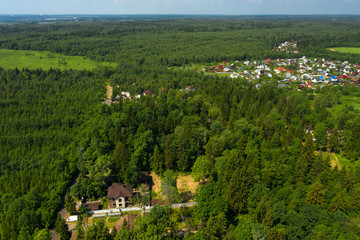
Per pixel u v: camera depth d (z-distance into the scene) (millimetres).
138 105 176250
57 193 109375
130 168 116562
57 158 129750
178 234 87812
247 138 138625
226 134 138375
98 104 190500
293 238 79500
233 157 113188
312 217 83625
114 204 105750
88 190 109312
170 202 105250
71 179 123312
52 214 98812
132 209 105312
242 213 99062
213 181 119188
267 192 96812
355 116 172625
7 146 139250
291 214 85062
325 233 77562
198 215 92438
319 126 147875
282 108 178875
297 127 151125
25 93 196750
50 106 181625
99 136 143000
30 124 156875
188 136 136875
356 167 114688
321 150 146000
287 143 134875
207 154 126438
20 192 111500
